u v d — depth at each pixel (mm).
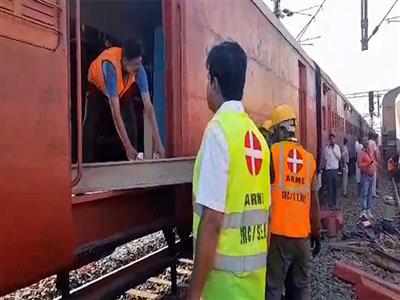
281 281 4066
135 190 3900
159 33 4695
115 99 4055
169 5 4094
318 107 13516
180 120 4137
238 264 2047
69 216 2637
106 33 5430
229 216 2020
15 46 2314
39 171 2434
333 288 6094
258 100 6746
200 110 4602
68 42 2699
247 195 2084
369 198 11539
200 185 1966
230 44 2189
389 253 7859
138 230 3971
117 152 4848
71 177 2695
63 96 2625
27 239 2354
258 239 2168
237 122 2074
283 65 8648
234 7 5688
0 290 2201
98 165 2973
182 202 4672
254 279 2139
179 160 3719
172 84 4094
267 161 2258
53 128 2539
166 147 4121
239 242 2055
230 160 1990
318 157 13250
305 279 4266
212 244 1932
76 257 3100
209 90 2219
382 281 5254
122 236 3682
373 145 11625
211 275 2029
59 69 2605
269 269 4062
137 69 4230
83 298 3506
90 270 6695
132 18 5402
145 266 4516
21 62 2348
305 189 4105
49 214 2494
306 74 11289
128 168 3186
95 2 5184
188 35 4289
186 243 5219
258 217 2170
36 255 2408
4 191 2227
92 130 4785
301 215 4062
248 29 6277
